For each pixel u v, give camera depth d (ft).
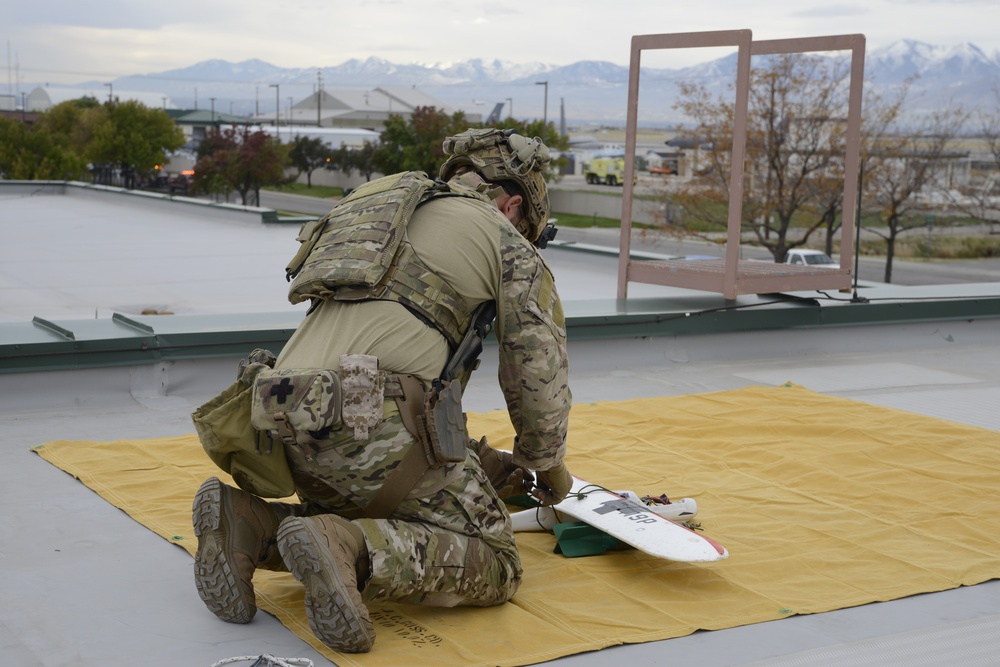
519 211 10.00
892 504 12.48
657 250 97.60
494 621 8.77
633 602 9.35
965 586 10.02
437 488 8.51
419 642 8.29
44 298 28.84
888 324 23.95
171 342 17.69
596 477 13.43
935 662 8.38
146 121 250.57
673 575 10.04
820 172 66.23
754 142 65.10
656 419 16.49
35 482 12.81
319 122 451.12
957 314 24.66
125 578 9.76
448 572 8.41
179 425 15.94
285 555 7.68
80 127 251.60
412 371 8.42
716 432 15.81
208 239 44.60
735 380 20.35
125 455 13.89
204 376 18.16
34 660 7.97
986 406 18.43
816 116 64.39
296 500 12.30
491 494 8.97
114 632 8.52
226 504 8.37
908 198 113.50
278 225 50.55
